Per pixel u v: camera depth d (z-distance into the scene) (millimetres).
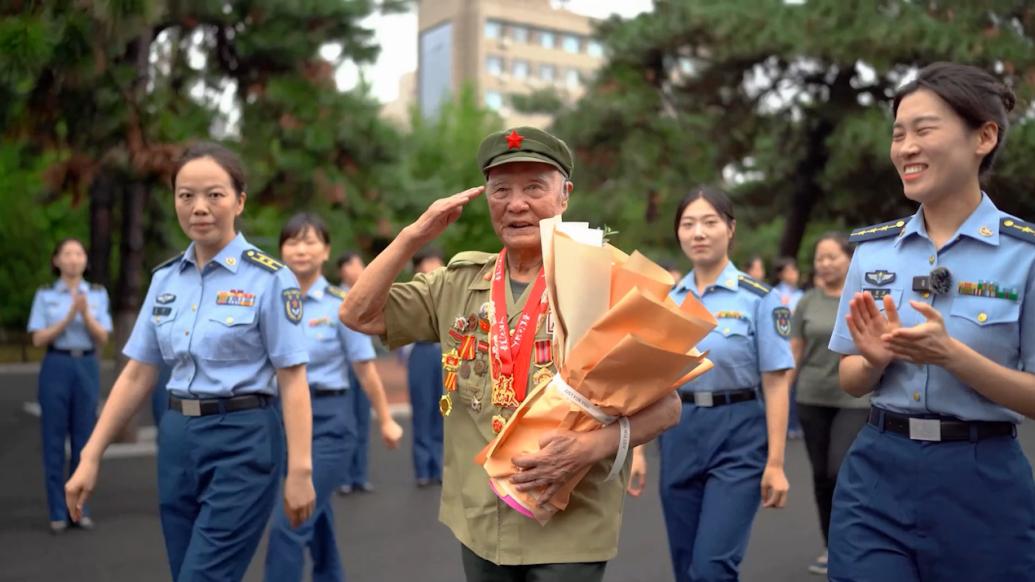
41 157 11367
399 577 5926
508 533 2658
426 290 2943
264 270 3541
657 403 2523
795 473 9422
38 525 7352
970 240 2654
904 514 2680
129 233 11555
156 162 10070
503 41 74188
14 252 26031
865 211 18766
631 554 6406
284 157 12344
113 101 9797
